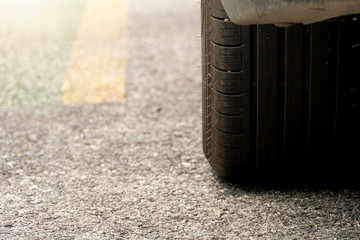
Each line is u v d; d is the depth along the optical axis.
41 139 3.79
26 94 4.96
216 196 2.79
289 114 2.78
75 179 3.08
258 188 2.86
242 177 2.89
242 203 2.70
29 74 5.64
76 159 3.39
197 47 6.71
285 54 2.71
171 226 2.48
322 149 2.85
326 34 2.70
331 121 2.82
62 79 5.45
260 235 2.38
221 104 2.76
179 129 3.95
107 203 2.75
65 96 4.89
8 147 3.64
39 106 4.59
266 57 2.69
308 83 2.76
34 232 2.45
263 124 2.78
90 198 2.81
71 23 8.34
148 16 8.81
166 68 5.82
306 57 2.73
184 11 9.16
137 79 5.43
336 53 2.74
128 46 6.81
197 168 3.18
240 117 2.76
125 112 4.41
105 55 6.40
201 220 2.53
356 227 2.42
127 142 3.69
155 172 3.14
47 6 9.94
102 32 7.65
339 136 2.85
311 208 2.62
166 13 9.04
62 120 4.22
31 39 7.27
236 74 2.70
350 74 2.77
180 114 4.33
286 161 2.85
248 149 2.81
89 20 8.56
